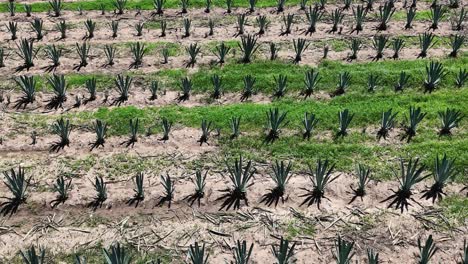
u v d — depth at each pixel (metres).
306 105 6.77
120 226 5.23
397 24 8.52
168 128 6.32
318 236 5.07
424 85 7.02
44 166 5.98
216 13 9.04
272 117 6.17
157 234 5.14
